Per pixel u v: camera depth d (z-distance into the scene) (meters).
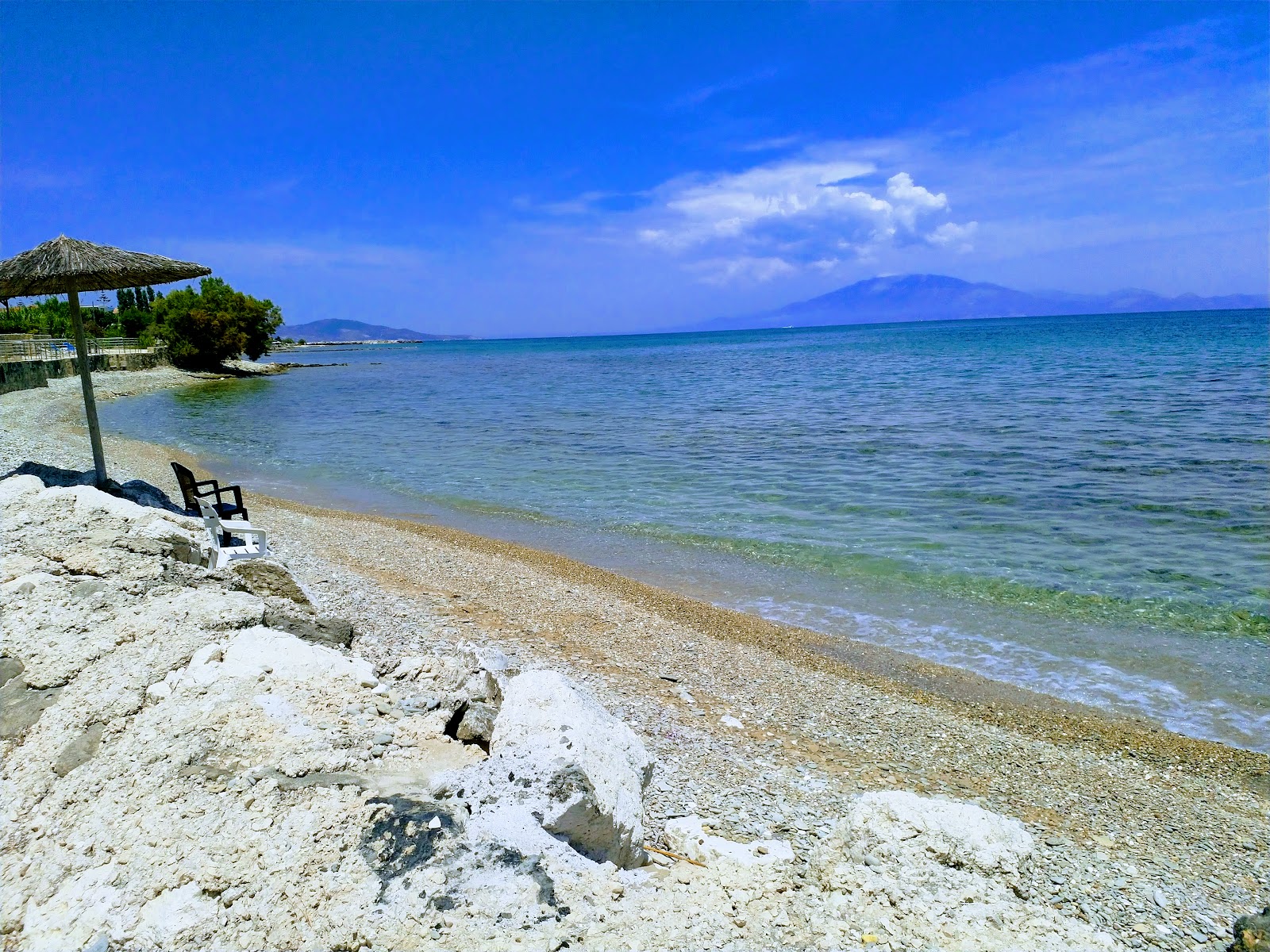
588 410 42.00
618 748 5.27
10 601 7.11
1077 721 8.95
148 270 12.16
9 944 3.67
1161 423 28.27
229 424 39.03
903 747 8.09
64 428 31.80
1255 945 4.28
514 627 10.88
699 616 12.05
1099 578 13.27
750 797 6.56
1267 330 104.19
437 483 23.38
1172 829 6.73
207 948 3.48
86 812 4.48
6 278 11.67
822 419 34.06
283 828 4.12
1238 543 14.71
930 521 16.94
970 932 3.84
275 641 6.30
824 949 3.69
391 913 3.64
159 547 9.14
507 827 4.31
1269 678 9.89
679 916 3.87
